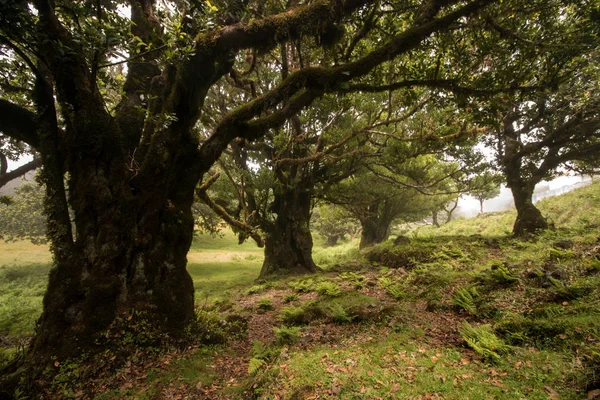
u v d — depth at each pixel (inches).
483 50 293.4
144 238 227.9
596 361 131.4
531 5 301.7
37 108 222.2
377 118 493.7
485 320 226.5
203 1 239.3
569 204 733.9
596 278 233.9
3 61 235.6
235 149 653.9
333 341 218.5
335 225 1550.2
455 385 136.1
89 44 178.7
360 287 394.3
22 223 1004.6
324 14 247.8
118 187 222.8
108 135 221.5
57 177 219.9
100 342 195.0
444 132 524.4
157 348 206.7
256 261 1106.1
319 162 658.2
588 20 314.0
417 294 311.6
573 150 588.7
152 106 252.4
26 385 162.7
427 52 324.5
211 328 252.8
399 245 636.1
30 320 398.9
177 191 254.8
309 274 629.3
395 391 134.3
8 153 450.6
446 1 259.3
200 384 167.5
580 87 493.0
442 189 1029.2
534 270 283.6
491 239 586.9
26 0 197.5
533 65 310.8
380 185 856.3
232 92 621.9
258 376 166.4
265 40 252.5
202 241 1489.9
